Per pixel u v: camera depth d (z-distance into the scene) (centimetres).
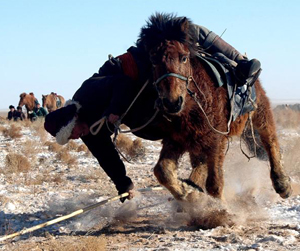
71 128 788
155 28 743
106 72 827
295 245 619
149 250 629
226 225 743
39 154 1750
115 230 768
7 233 754
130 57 798
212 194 768
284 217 803
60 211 891
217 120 771
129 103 782
